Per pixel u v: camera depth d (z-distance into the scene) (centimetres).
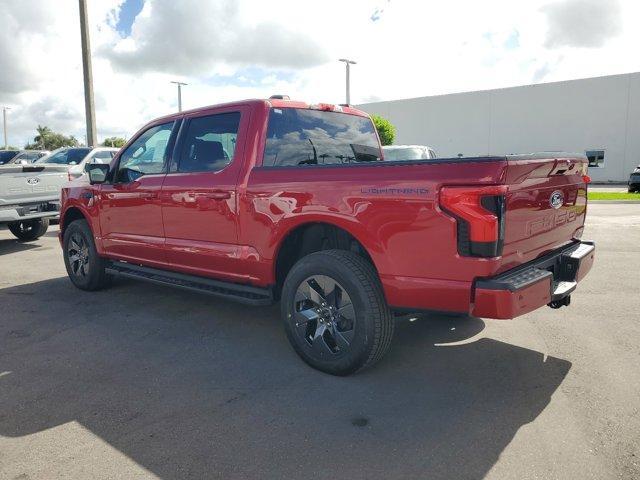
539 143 3634
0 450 287
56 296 604
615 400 329
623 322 478
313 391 351
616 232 1010
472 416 314
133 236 529
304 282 382
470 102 3859
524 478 253
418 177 320
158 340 457
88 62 1703
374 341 351
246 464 269
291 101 454
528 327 471
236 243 429
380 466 265
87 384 369
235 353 424
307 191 373
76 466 271
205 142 461
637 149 3322
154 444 290
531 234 344
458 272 312
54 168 940
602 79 3369
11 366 403
